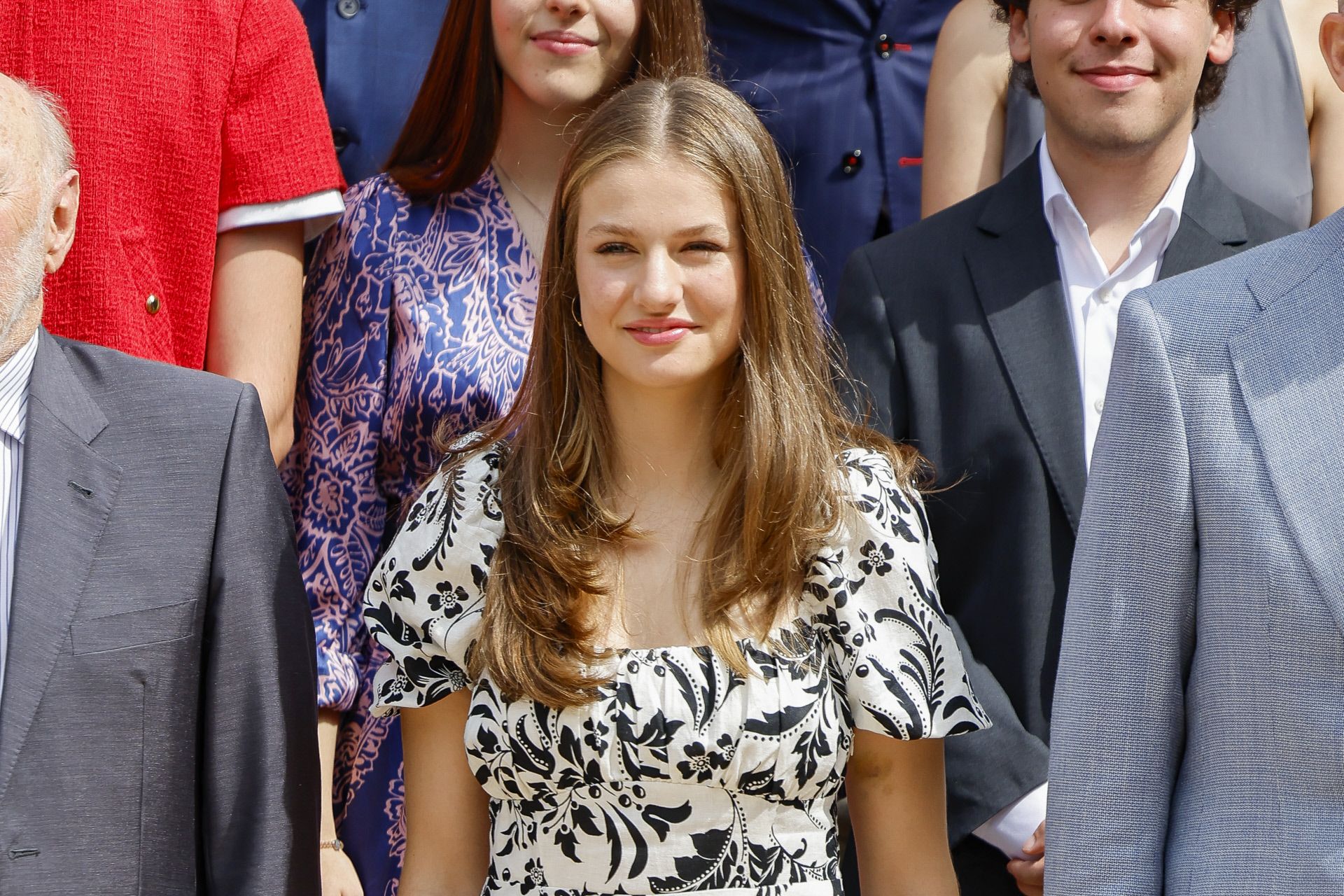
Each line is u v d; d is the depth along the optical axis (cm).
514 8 1036
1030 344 929
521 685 738
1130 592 678
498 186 1064
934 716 773
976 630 917
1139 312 691
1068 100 941
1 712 724
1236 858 639
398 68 1273
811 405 804
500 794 758
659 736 732
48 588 742
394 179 1063
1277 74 1140
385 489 1025
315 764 812
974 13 1175
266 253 1018
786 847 745
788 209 805
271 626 792
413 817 800
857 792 807
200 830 783
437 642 779
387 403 1020
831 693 762
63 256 810
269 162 1011
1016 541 909
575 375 812
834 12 1289
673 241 767
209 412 801
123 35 970
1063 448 909
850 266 991
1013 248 957
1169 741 677
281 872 773
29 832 719
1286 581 634
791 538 767
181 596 767
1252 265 689
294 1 1296
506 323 1033
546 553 764
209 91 992
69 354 808
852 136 1278
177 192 984
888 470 811
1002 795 883
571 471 802
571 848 741
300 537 1020
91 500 764
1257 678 641
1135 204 970
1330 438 644
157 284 979
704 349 779
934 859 797
